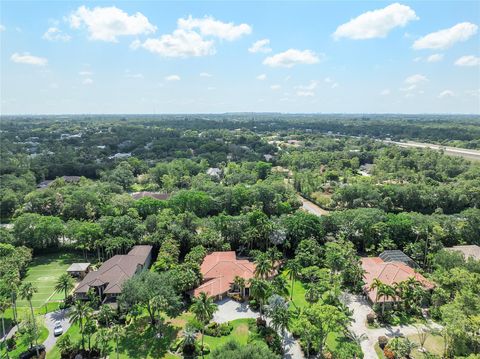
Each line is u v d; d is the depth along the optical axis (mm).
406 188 151875
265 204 142250
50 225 109750
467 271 76000
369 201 148875
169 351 66125
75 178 195250
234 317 76500
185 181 182375
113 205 131000
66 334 68312
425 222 109312
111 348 67125
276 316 65500
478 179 160875
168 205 133875
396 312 77000
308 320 65500
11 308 81438
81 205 133375
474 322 58562
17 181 164000
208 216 130000
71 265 99000
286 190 158500
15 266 89750
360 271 84312
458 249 99375
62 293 87625
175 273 81938
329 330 64188
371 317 73750
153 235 108000
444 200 149875
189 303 81500
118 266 89125
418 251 100375
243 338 69125
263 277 83875
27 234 107875
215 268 90125
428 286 82438
